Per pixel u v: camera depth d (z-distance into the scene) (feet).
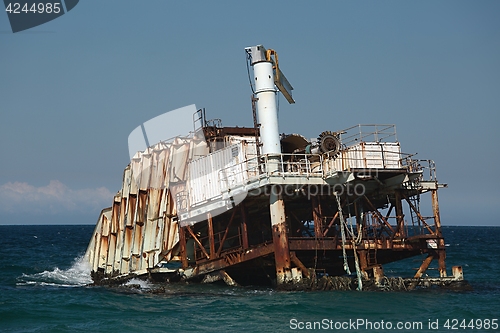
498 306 128.47
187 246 176.96
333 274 171.73
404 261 279.28
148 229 176.45
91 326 114.01
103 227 205.67
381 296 138.51
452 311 121.19
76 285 187.01
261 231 181.57
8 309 130.93
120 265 182.80
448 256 311.06
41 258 316.81
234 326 112.68
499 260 279.08
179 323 115.85
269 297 139.95
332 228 168.66
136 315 124.57
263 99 155.74
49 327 112.06
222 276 162.20
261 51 157.48
